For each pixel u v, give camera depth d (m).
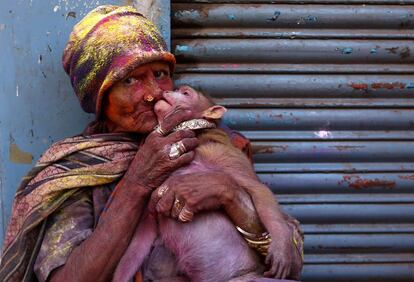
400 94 3.05
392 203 3.06
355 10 3.01
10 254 2.31
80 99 2.39
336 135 3.04
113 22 2.29
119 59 2.22
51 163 2.34
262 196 2.19
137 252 2.18
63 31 2.73
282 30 3.01
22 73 2.72
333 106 3.02
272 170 3.02
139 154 2.21
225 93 2.99
